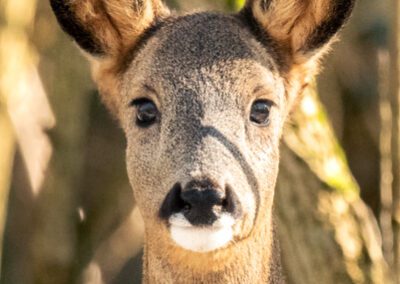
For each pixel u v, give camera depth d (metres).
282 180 18.47
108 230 23.56
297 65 16.05
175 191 14.65
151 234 15.37
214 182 14.53
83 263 23.05
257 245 15.46
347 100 22.09
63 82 22.25
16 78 19.78
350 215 18.59
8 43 19.62
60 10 16.17
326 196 18.50
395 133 19.80
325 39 16.06
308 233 18.48
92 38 16.16
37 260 22.62
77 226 22.95
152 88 15.38
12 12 19.64
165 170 14.98
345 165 18.84
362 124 21.78
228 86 15.27
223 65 15.34
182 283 15.37
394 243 19.52
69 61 22.23
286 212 18.48
